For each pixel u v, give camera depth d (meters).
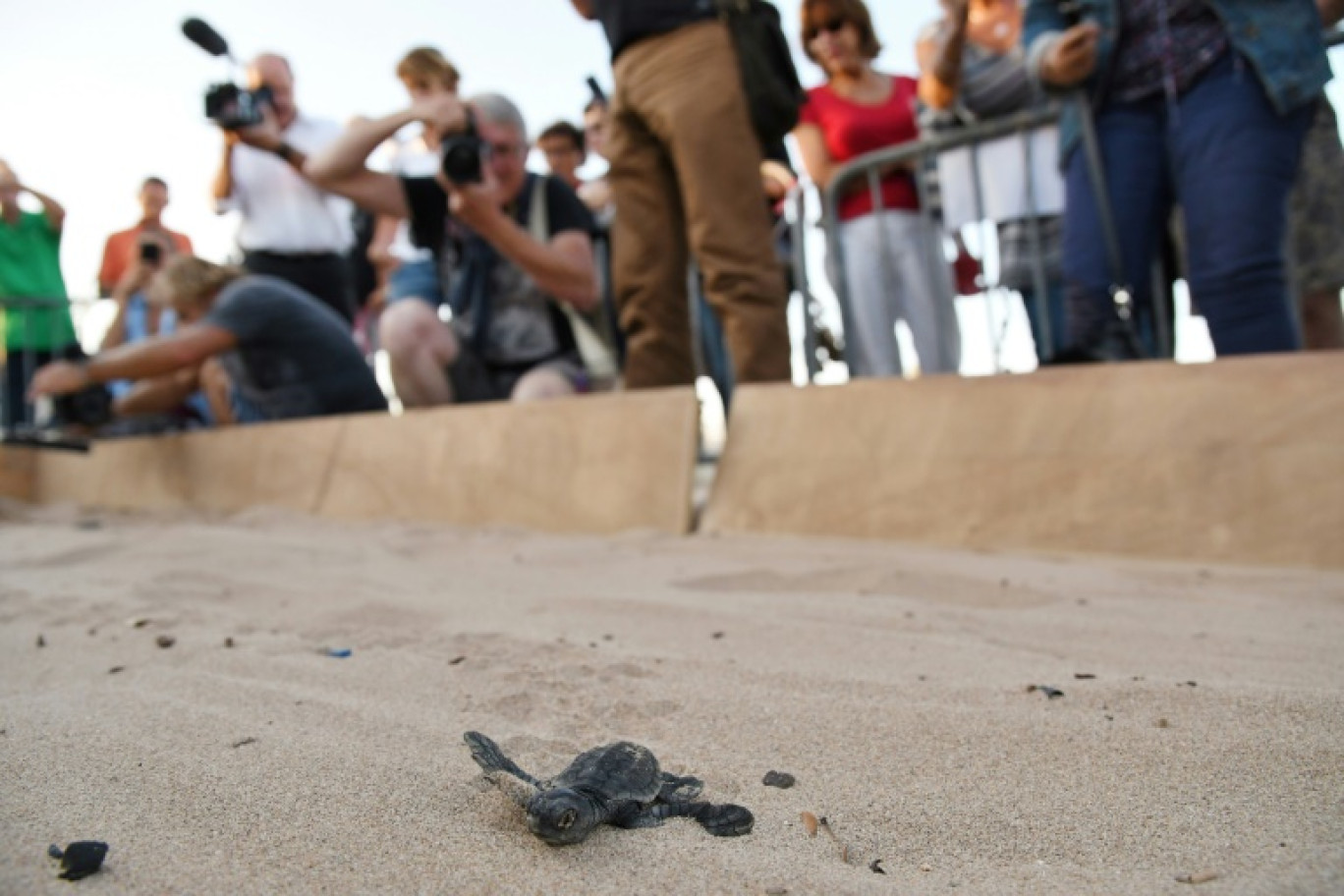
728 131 4.26
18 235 7.94
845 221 5.36
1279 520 3.18
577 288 5.42
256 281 6.12
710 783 1.60
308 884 1.25
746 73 4.29
